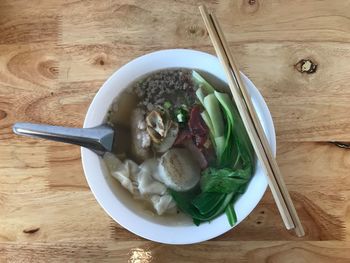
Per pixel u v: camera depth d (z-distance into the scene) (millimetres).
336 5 325
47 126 288
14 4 329
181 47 322
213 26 279
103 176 293
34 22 327
